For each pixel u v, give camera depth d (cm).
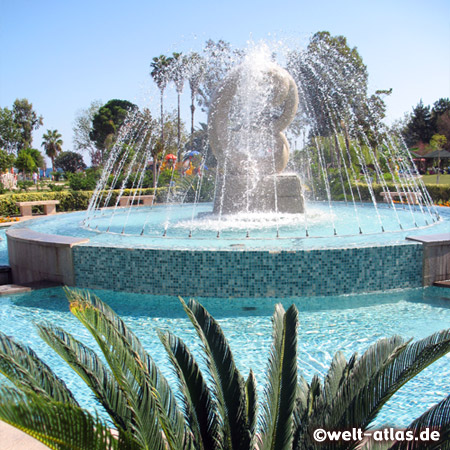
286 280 566
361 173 2214
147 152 2255
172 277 584
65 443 145
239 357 401
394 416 302
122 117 4128
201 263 573
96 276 619
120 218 1091
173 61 2805
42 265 654
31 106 6525
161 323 490
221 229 820
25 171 4528
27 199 1559
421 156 3903
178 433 194
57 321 503
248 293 569
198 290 578
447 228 773
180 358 218
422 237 622
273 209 990
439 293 577
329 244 611
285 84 938
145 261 592
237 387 207
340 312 512
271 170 986
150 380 196
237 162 977
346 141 2181
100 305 215
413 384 345
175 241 687
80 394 341
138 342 213
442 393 331
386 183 1623
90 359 203
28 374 177
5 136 4891
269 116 969
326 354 402
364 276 579
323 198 1867
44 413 142
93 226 940
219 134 961
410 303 540
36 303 569
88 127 4575
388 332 450
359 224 877
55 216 1147
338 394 193
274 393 200
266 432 195
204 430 202
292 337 210
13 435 267
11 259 710
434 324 470
